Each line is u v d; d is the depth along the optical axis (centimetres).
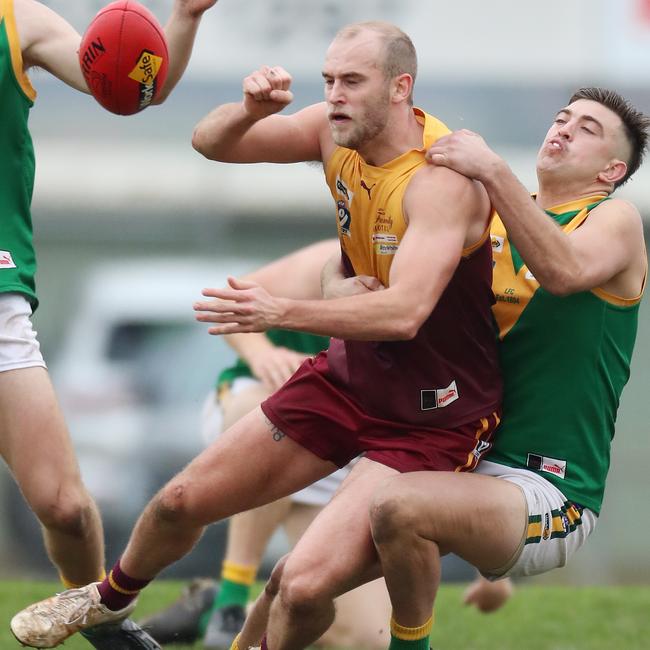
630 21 5766
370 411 1731
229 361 4500
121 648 1872
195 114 6019
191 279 5166
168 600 2722
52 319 5603
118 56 1697
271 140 1769
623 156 1823
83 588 1814
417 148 1656
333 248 2355
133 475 3966
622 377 1814
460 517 1625
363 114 1623
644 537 4412
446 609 2797
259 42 5709
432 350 1698
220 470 1727
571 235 1727
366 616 2277
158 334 4644
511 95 5834
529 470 1758
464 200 1619
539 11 5806
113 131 6078
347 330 1565
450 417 1722
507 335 1766
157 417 4191
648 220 5559
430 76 5862
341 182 1716
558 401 1750
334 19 5678
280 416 1736
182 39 1814
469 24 5816
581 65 5831
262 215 5934
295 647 1669
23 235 1838
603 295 1756
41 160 5975
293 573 1617
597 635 2558
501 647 2438
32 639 1772
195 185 5931
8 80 1802
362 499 1662
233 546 2355
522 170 5747
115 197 5894
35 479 1769
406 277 1580
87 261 5803
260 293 1550
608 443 1819
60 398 4212
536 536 1703
